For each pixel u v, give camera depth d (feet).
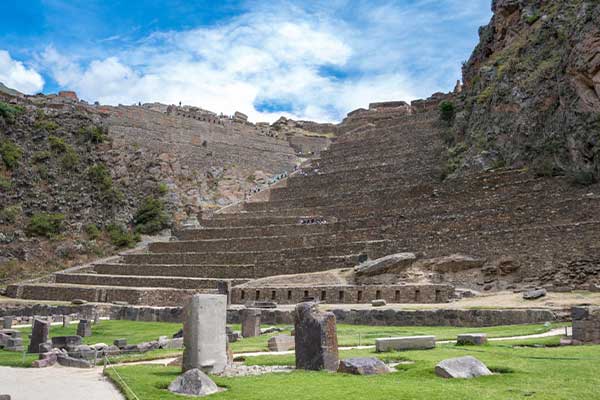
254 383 48.34
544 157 171.63
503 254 135.85
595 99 155.84
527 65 201.87
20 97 320.50
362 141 313.53
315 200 242.37
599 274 116.98
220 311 57.21
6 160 271.28
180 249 225.76
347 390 43.34
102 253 243.60
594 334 66.85
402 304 125.49
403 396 40.55
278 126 425.69
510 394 40.47
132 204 277.85
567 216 140.15
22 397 48.01
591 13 161.68
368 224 191.21
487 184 179.63
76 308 163.53
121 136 314.96
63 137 297.33
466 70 293.43
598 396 39.58
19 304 184.44
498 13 254.06
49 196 266.16
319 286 145.59
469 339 71.05
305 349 56.75
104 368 62.54
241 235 223.10
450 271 141.18
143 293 177.68
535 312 94.27
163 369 59.98
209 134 352.49
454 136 241.35
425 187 203.00
